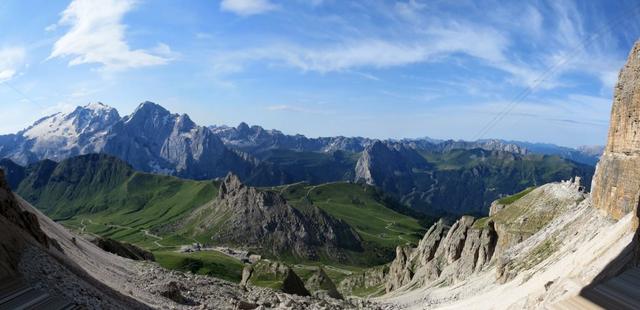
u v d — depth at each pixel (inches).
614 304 1785.2
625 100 3523.6
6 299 1402.6
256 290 3432.6
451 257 6988.2
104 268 2603.3
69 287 1668.3
